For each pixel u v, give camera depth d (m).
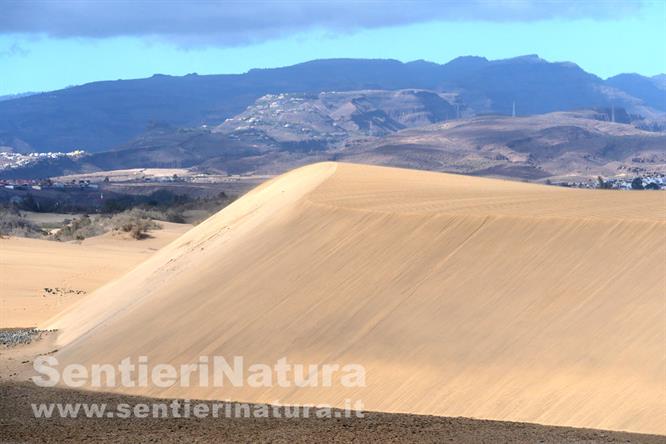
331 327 41.50
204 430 33.47
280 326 42.78
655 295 36.94
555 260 40.53
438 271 42.50
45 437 32.78
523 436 31.02
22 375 45.28
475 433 31.62
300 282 45.69
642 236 40.22
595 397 33.44
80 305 60.66
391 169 70.56
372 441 31.25
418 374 37.12
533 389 34.72
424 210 48.50
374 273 44.03
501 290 40.03
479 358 36.94
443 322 39.44
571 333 36.62
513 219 44.00
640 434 31.00
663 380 33.25
